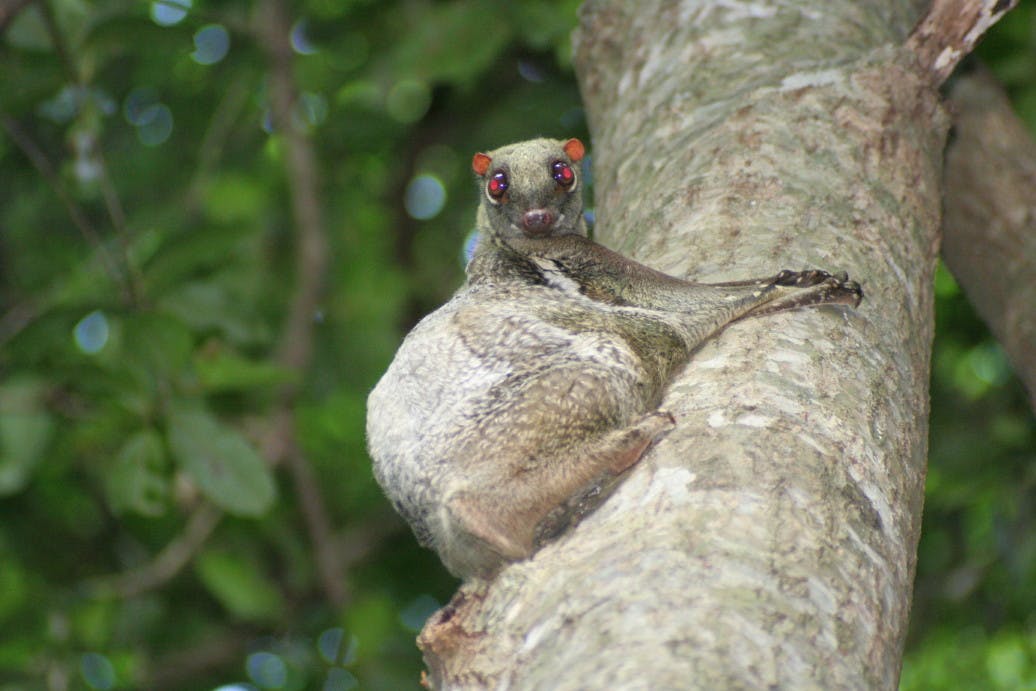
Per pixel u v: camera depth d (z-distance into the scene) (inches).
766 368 224.5
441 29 500.4
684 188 301.0
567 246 281.4
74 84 458.6
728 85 335.3
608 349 223.9
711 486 189.3
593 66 392.8
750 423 206.4
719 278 264.1
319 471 727.7
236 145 657.6
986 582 582.9
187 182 655.1
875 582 186.1
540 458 209.8
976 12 324.2
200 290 450.6
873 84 317.4
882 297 264.4
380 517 637.9
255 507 404.2
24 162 634.2
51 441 476.7
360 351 661.3
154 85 649.0
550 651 167.2
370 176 720.3
